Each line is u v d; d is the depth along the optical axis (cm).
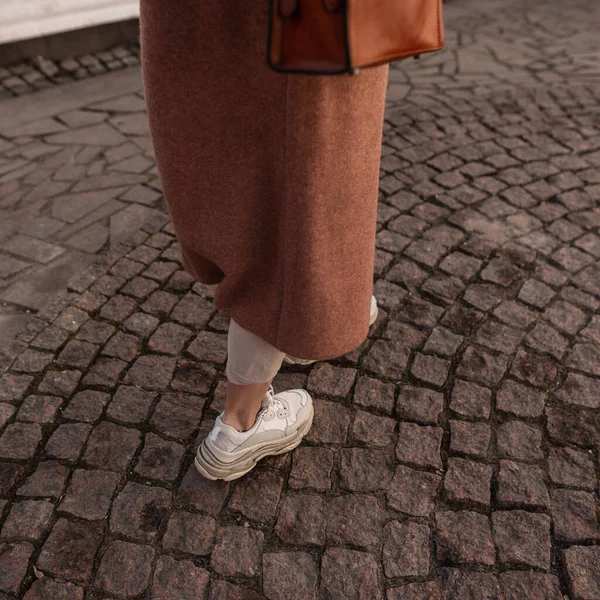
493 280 253
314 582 157
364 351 220
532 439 190
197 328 231
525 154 347
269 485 178
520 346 222
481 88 443
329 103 101
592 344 222
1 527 167
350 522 169
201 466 171
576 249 270
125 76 462
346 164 110
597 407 199
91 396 203
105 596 153
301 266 117
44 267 263
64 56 477
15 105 412
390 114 396
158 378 211
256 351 145
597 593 153
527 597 153
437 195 307
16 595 153
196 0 100
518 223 288
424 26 92
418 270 257
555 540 164
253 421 169
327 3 81
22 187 321
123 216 296
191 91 110
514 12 643
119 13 486
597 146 357
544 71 479
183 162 120
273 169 112
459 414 198
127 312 237
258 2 95
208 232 127
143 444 189
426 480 179
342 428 194
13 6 430
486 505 173
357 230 122
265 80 102
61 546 162
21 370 212
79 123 389
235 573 158
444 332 228
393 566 160
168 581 156
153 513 171
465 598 153
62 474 180
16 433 191
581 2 676
